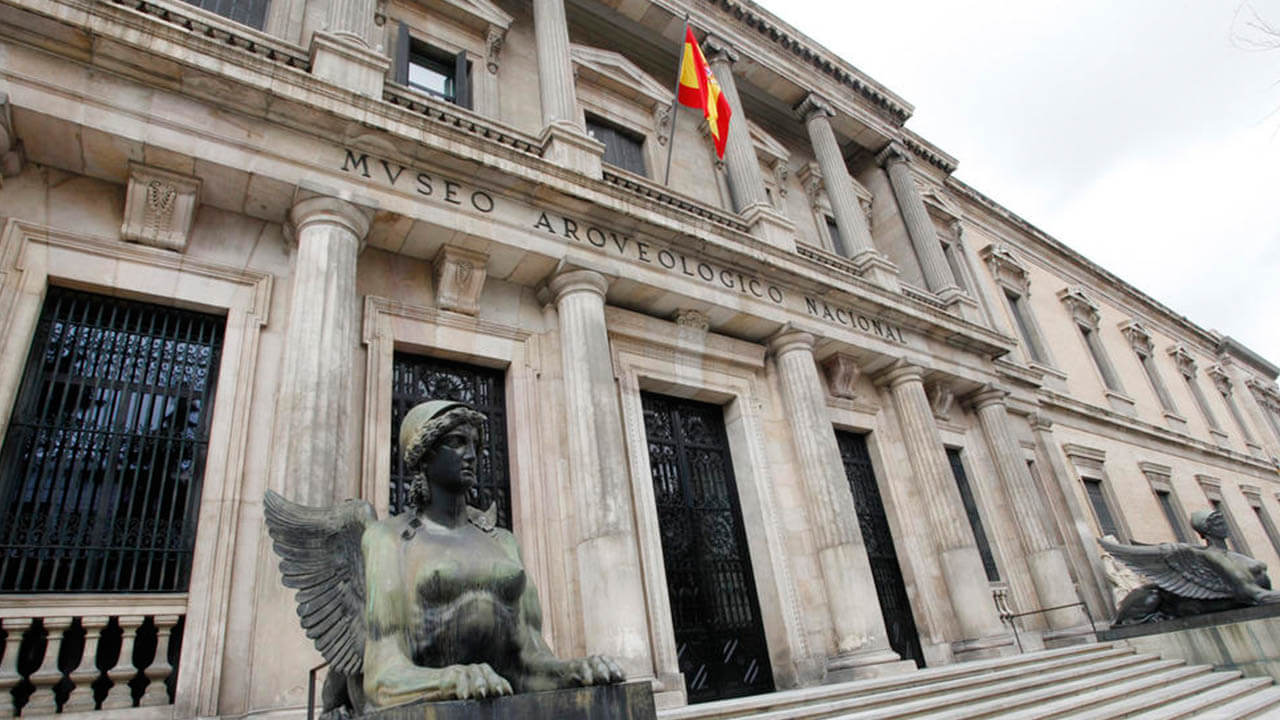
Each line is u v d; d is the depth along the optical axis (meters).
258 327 8.14
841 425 14.16
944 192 23.61
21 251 7.14
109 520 6.84
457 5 13.05
